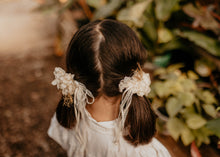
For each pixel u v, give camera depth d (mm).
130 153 768
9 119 2365
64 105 854
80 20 3021
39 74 3160
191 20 2137
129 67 688
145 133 770
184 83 1732
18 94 2770
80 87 720
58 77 728
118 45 648
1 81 3033
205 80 2072
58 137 948
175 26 2139
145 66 2350
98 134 780
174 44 2137
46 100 2646
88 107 786
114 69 660
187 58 2268
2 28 5234
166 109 1658
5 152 1982
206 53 1958
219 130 1230
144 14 2146
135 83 688
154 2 2119
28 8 6793
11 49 4020
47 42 4285
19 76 3137
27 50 3938
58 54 3592
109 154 773
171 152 1717
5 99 2680
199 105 1694
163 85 1719
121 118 754
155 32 2158
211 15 1935
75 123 848
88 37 662
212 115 1571
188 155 1717
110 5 2209
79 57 686
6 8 6895
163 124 1789
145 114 757
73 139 893
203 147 1772
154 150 800
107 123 759
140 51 708
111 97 728
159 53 2281
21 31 4988
